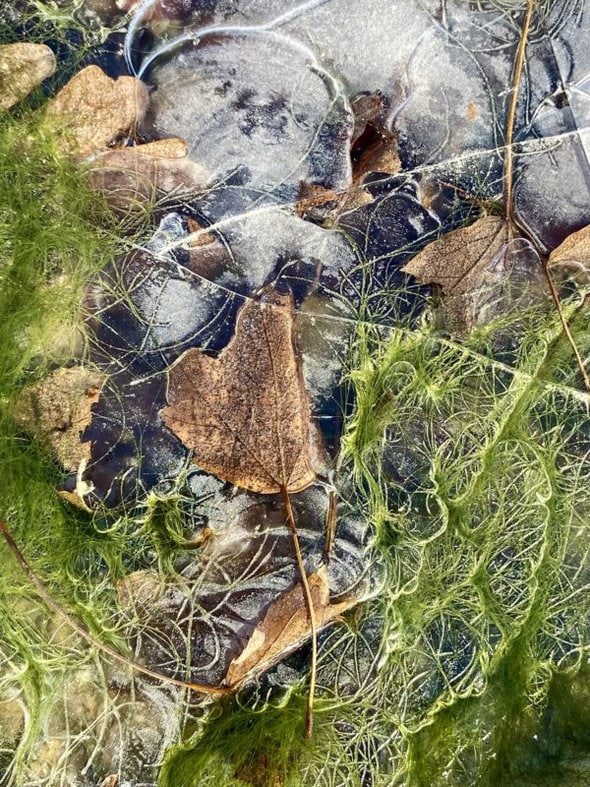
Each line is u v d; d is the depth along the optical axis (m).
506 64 0.31
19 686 0.31
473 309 0.32
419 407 0.32
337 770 0.32
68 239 0.31
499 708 0.33
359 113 0.31
